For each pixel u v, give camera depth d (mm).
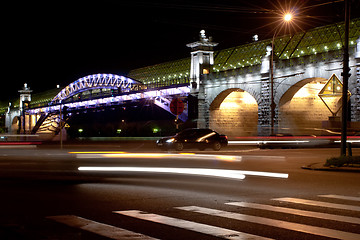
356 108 41031
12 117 166750
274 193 10977
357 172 16203
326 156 25750
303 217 7918
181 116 72938
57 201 9641
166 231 6797
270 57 51562
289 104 51031
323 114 52969
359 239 6297
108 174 15305
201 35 65938
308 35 51219
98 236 6445
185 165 18891
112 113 128625
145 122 113688
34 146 42938
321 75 44781
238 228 7020
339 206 9086
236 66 61938
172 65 83188
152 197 10266
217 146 32938
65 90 130750
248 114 65125
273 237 6426
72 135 130750
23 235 6227
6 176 14719
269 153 29203
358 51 40781
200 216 8016
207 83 62531
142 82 90062
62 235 6309
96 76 110562
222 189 11672
